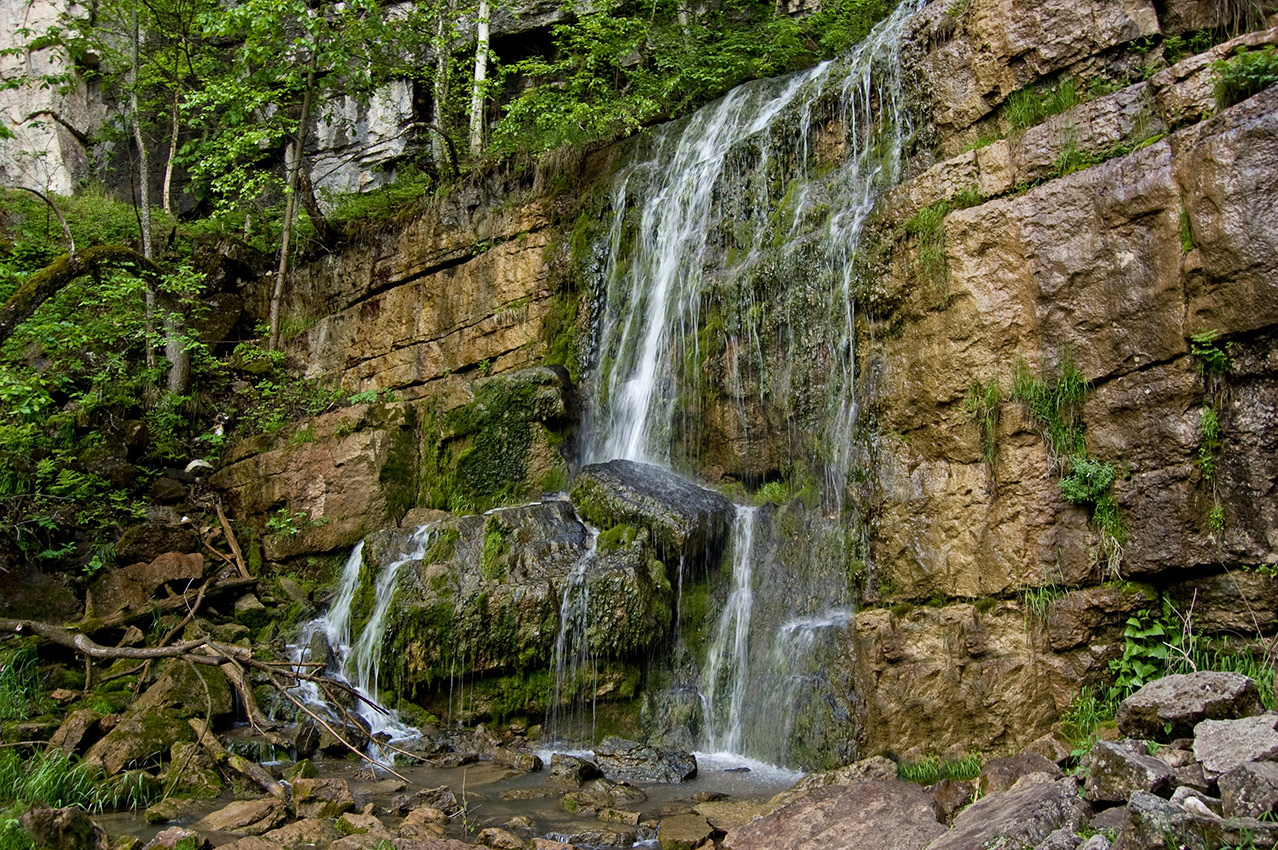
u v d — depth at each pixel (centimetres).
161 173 2012
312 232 1523
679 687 823
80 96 2047
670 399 1020
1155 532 615
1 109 1941
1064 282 666
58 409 1249
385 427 1169
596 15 1391
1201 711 496
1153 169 630
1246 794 395
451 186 1348
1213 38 688
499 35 1703
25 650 846
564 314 1191
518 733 814
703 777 709
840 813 521
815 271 864
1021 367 681
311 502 1166
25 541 1041
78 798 647
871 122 901
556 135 1289
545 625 817
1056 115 704
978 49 790
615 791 662
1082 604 632
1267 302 571
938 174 758
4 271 1291
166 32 1658
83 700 804
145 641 949
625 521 872
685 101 1245
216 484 1262
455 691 844
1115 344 641
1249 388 587
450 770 736
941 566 708
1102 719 605
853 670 720
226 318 1502
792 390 875
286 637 1007
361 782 702
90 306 1341
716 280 980
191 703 777
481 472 1101
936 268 737
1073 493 645
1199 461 602
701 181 1074
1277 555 571
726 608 845
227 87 1398
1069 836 405
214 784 686
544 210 1248
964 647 671
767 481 913
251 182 1434
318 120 1848
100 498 1162
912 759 662
